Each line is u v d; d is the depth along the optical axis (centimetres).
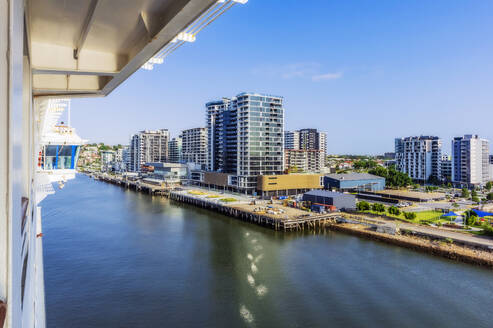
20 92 371
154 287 3734
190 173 15112
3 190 306
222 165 13362
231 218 7931
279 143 11819
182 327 2927
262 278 4025
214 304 3347
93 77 1480
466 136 14825
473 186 14162
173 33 855
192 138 17525
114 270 4241
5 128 307
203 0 702
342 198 7919
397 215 7206
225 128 13012
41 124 2169
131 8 831
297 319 3070
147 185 14275
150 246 5362
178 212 8731
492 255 4512
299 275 4112
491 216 6869
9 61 304
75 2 811
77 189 14362
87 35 990
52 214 8125
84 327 2900
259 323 3000
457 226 5969
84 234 6094
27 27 734
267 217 7062
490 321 3034
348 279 3981
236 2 699
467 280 3931
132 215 8181
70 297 3453
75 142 2630
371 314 3156
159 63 1092
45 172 2492
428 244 5125
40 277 2494
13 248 323
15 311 344
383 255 4900
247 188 11094
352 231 6322
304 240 5838
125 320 3022
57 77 1405
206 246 5406
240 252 5078
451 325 2970
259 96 11381
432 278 3994
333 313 3170
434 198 9788
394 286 3775
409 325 2969
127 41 1045
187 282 3888
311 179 11869
